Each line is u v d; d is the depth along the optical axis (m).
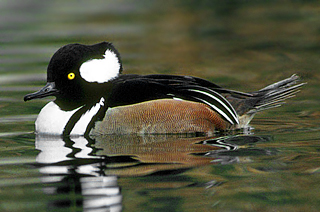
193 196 7.63
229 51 21.47
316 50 21.08
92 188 7.92
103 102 11.74
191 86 12.23
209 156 9.66
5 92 16.00
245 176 8.48
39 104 14.75
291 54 20.61
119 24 26.66
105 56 11.88
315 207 7.22
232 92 12.66
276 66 19.03
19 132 11.86
